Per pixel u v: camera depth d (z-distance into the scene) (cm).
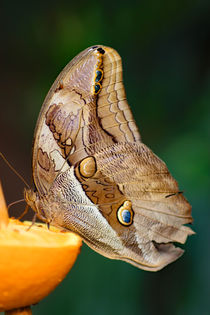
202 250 62
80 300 63
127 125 46
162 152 70
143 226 46
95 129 45
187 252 62
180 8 80
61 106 45
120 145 46
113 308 63
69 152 45
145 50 84
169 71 83
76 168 45
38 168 45
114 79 45
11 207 89
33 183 45
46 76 88
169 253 46
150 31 83
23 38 84
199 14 81
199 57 82
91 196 46
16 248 36
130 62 85
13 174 91
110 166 46
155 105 83
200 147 66
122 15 82
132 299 63
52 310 63
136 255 46
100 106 45
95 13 82
